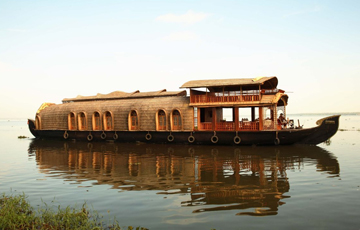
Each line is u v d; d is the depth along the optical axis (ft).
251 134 70.95
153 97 94.27
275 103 69.00
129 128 85.25
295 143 70.49
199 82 79.00
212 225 24.89
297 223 25.04
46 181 41.27
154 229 24.29
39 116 106.63
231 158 56.29
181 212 27.91
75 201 31.86
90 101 102.37
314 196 31.94
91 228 24.64
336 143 78.07
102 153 67.10
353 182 37.35
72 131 96.17
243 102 71.46
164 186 37.35
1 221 25.75
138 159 57.88
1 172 47.88
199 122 77.30
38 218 26.78
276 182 38.14
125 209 29.01
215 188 35.94
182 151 66.95
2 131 182.50
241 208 28.73
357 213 26.99
